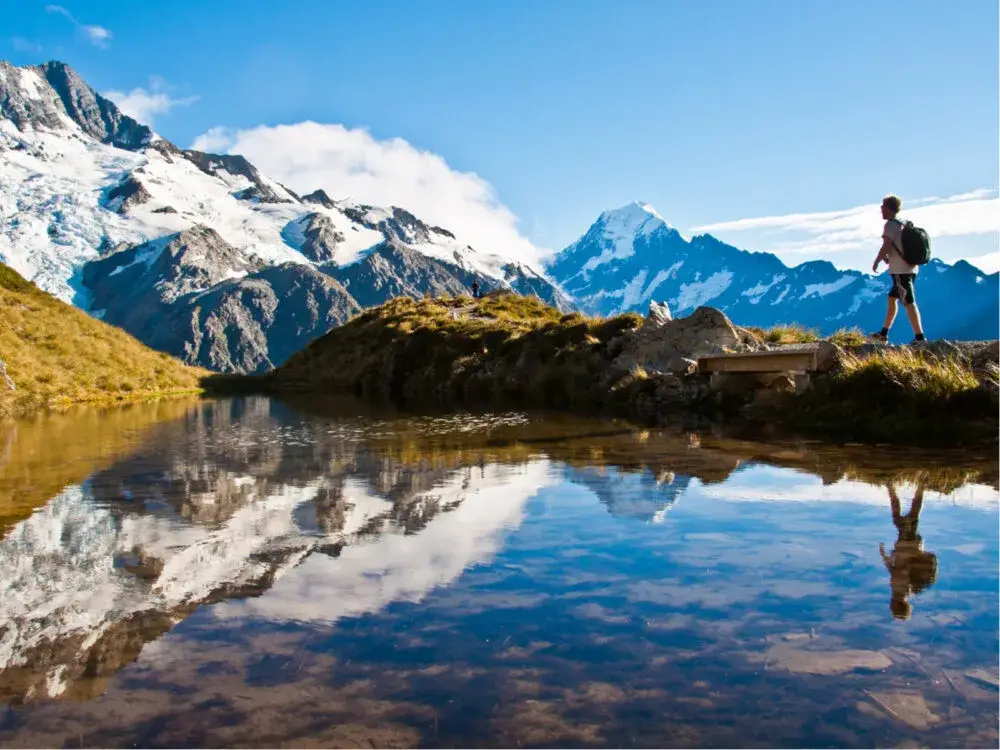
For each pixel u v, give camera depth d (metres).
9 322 25.45
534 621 3.43
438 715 2.60
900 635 3.21
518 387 24.47
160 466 8.45
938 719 2.53
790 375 13.98
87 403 21.92
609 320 23.59
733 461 8.16
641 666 2.96
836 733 2.46
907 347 12.39
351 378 37.47
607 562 4.34
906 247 12.32
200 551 4.68
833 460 8.02
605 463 8.19
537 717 2.58
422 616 3.51
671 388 16.75
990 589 3.76
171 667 2.99
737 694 2.72
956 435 9.80
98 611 3.63
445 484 7.00
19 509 5.98
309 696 2.74
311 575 4.16
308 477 7.54
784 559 4.33
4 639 3.29
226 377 42.41
